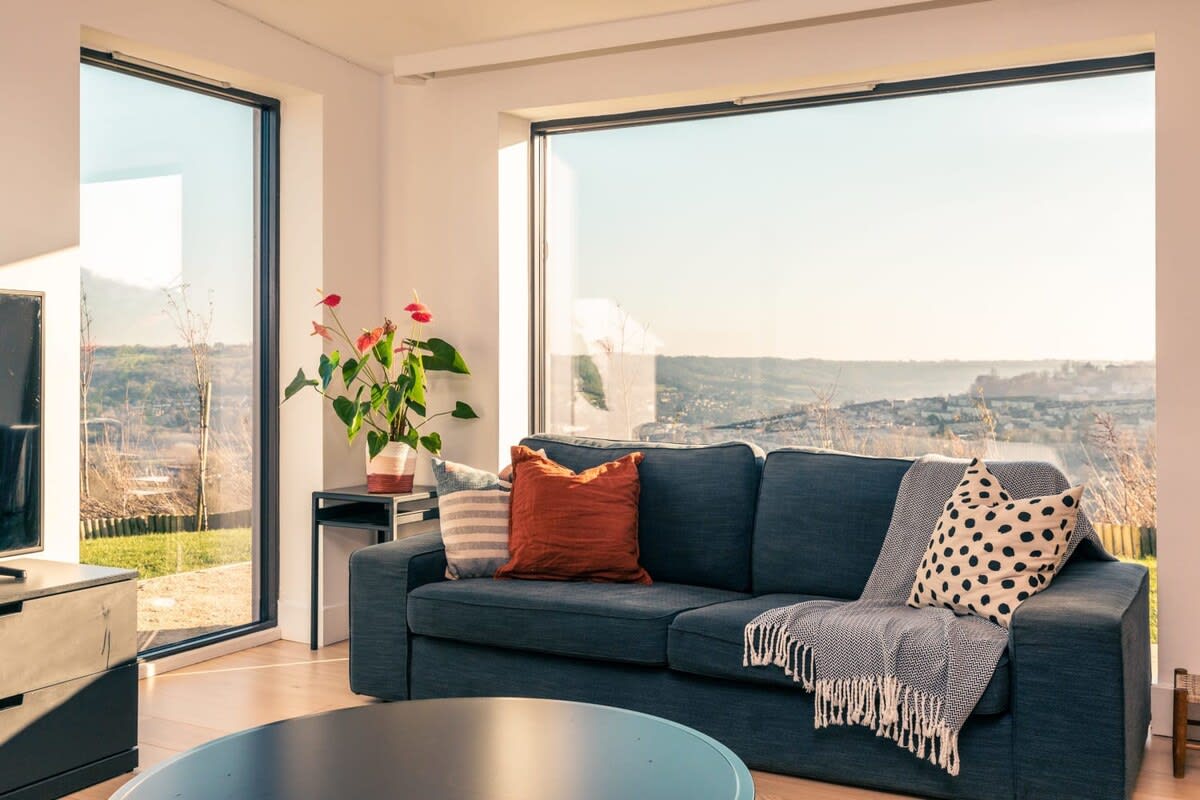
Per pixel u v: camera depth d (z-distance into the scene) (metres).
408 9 4.20
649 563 3.92
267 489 4.75
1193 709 3.54
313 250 4.70
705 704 3.24
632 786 2.01
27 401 3.22
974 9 3.88
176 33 3.99
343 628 4.80
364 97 4.91
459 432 4.91
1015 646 2.81
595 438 4.42
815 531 3.68
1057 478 3.42
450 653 3.66
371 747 2.23
